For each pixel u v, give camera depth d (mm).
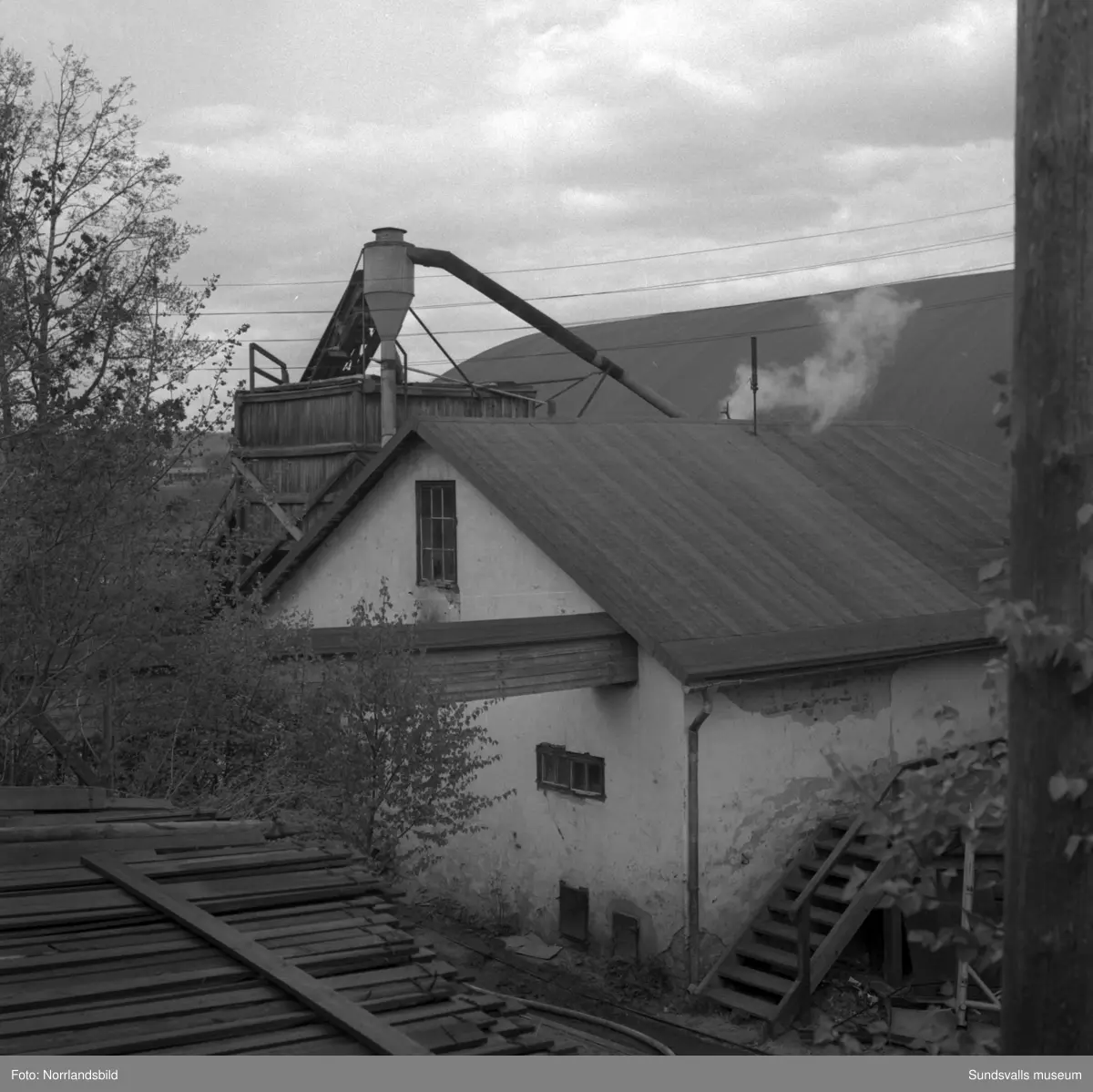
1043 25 3588
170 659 13023
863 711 16891
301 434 27328
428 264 29203
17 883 7145
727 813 15453
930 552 19891
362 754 14023
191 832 8375
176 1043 5223
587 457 19312
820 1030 5000
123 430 12086
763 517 19297
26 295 12398
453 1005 6031
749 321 60281
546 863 16906
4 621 11734
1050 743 3572
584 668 15359
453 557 18609
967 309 51688
